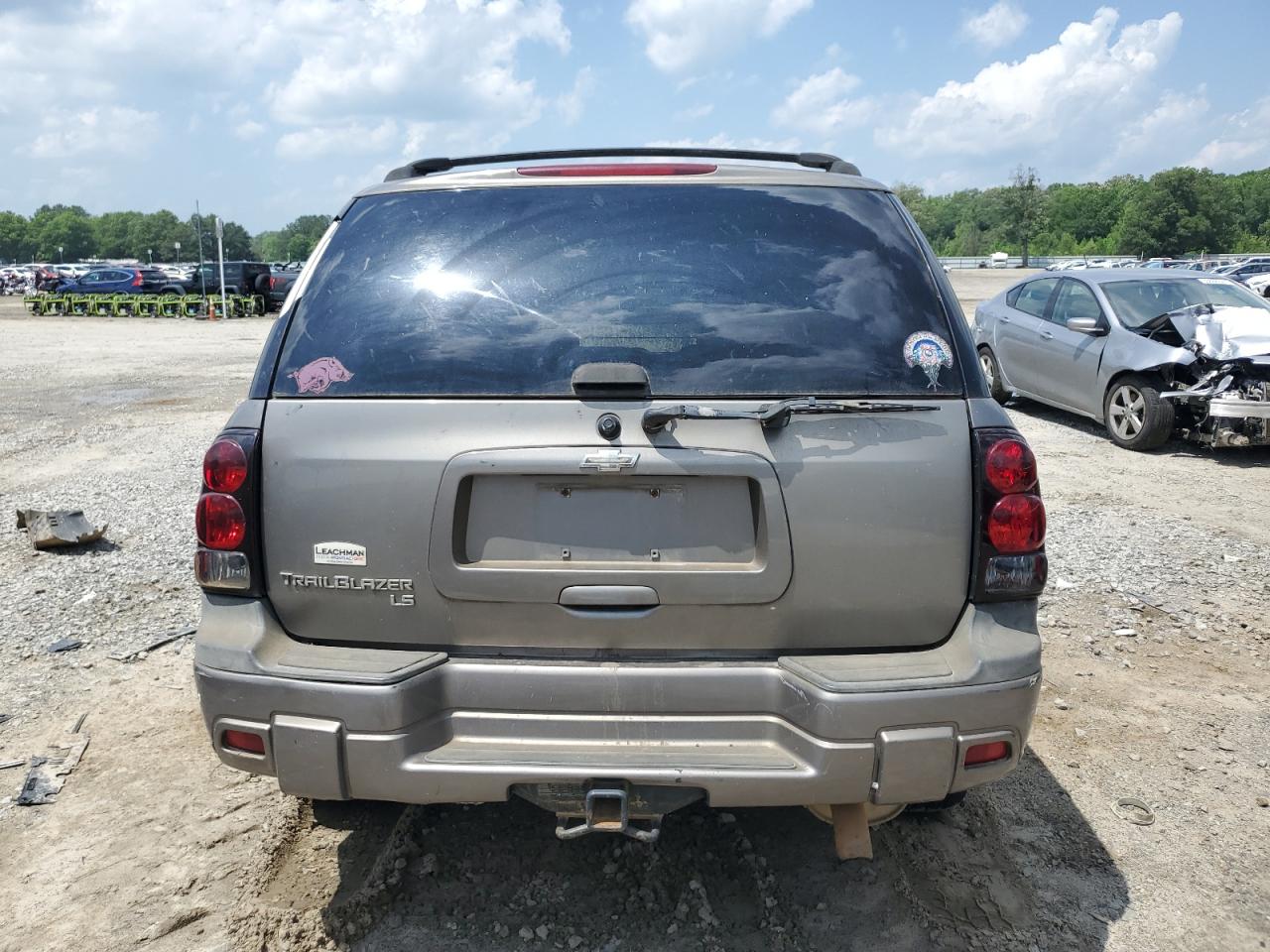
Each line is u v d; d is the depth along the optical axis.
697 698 2.36
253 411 2.46
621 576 2.36
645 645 2.40
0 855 3.00
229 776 3.46
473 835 3.08
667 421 2.34
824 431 2.36
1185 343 9.10
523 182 2.74
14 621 4.91
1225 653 4.65
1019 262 102.44
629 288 2.53
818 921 2.71
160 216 198.75
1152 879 2.95
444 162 3.15
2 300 51.03
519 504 2.38
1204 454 9.14
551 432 2.35
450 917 2.71
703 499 2.37
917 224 2.75
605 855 2.98
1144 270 10.58
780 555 2.34
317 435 2.41
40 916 2.72
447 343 2.47
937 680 2.29
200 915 2.73
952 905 2.80
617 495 2.38
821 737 2.28
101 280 37.94
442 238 2.63
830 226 2.65
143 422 11.20
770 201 2.70
